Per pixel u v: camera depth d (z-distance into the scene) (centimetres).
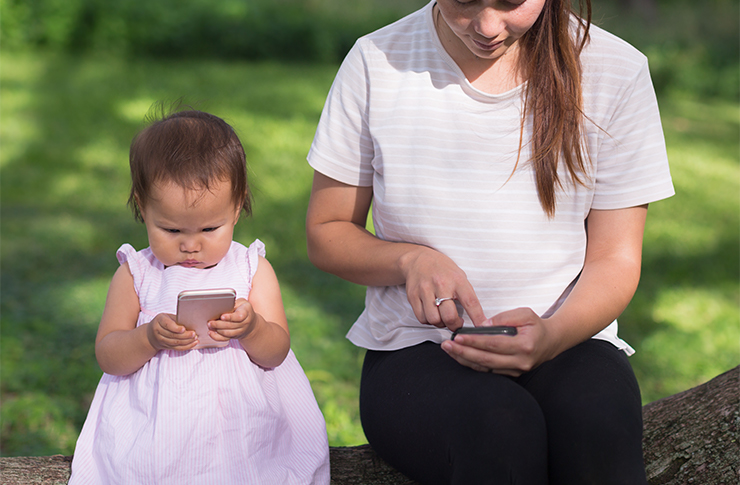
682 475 174
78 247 610
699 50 1730
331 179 187
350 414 370
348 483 179
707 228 766
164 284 174
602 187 174
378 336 182
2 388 385
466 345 147
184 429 159
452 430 142
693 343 503
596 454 137
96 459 167
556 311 161
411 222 173
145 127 176
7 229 637
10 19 1462
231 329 157
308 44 1639
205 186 164
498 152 169
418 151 171
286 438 174
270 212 712
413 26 178
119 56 1496
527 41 169
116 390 171
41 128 966
